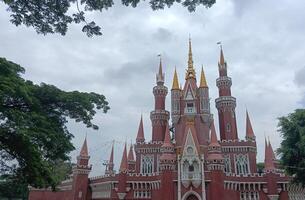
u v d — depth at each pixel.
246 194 71.50
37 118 24.44
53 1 12.84
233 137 83.06
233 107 87.69
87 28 13.92
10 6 12.95
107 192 79.81
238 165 76.94
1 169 25.00
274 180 70.12
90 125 29.73
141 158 82.81
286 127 62.53
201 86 86.44
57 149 26.95
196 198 67.75
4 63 25.23
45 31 13.99
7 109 22.64
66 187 98.19
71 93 27.91
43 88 26.97
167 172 69.69
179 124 82.50
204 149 76.19
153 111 90.94
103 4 13.30
